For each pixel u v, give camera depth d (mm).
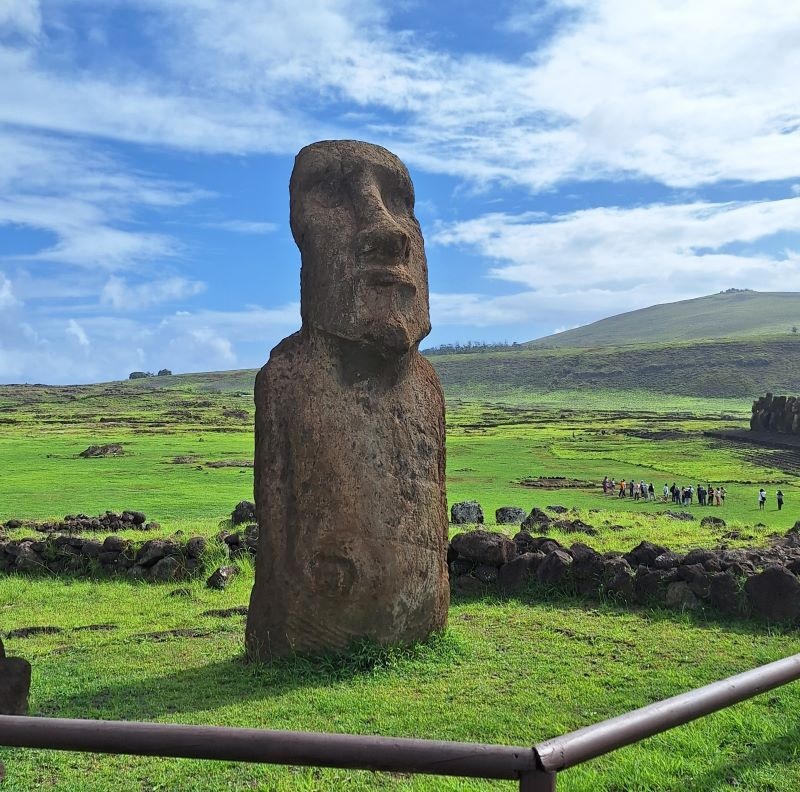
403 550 6820
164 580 11648
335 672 6391
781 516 24203
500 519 17422
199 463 39094
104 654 7406
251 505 15711
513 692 6012
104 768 4867
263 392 7039
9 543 12820
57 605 10156
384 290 6980
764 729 5059
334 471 6699
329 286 6992
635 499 29375
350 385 6969
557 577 9258
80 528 15141
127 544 12258
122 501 24391
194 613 9359
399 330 6926
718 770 4555
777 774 4508
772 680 3426
